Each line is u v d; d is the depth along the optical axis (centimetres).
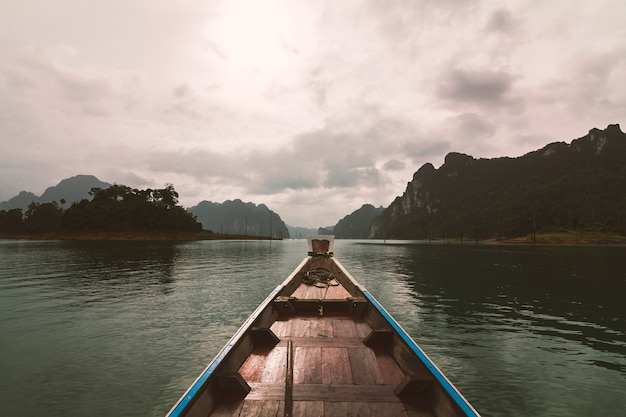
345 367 436
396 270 2966
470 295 1691
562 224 12350
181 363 786
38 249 5534
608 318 1233
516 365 791
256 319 548
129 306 1389
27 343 918
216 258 4147
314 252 1616
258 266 3166
